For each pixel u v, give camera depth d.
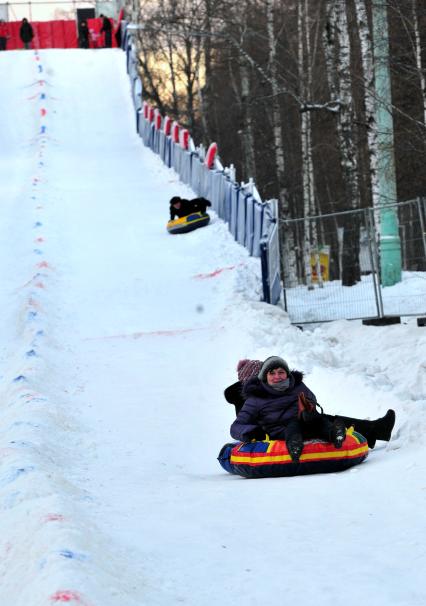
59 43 134.62
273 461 15.47
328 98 76.12
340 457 15.41
